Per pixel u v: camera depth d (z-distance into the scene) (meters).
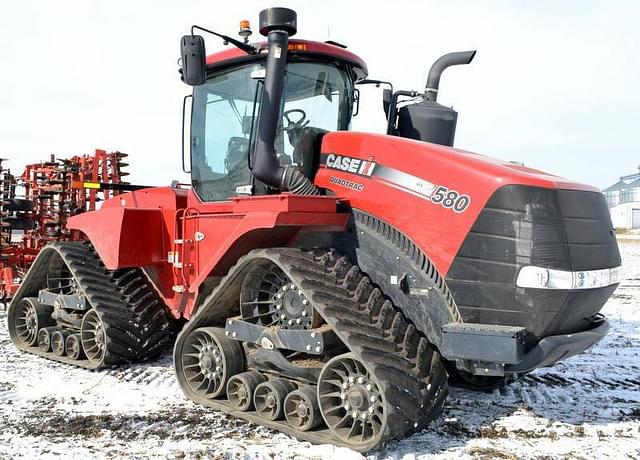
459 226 3.62
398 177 3.96
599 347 6.65
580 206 3.67
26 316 6.48
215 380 4.45
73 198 8.21
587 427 4.04
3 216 8.22
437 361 3.79
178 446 3.68
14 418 4.22
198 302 4.66
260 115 4.25
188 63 4.12
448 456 3.51
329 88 4.84
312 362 3.99
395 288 3.88
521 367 3.48
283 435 3.86
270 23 4.12
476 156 4.03
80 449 3.64
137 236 5.32
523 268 3.45
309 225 4.07
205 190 4.95
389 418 3.34
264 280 4.23
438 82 4.96
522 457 3.51
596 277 3.64
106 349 5.40
